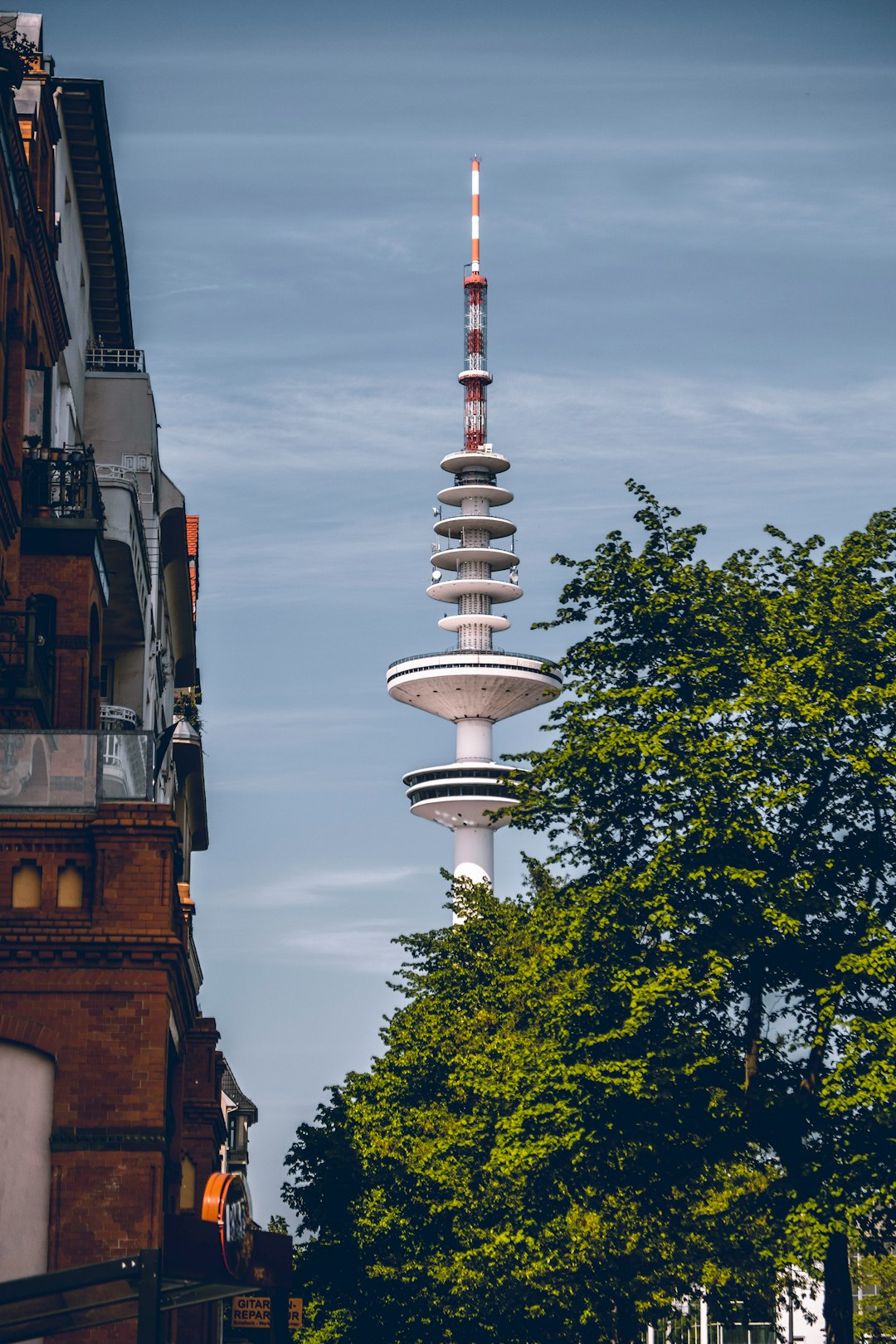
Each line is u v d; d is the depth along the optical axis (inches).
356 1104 2768.2
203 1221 1405.0
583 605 1717.5
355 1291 2593.5
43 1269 1363.2
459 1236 2085.4
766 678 1561.3
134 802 1438.2
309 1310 3154.5
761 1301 2004.2
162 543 2847.0
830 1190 1478.8
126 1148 1382.9
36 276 1804.9
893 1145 1489.9
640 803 1632.6
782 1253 1555.1
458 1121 2162.9
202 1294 1210.6
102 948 1406.3
